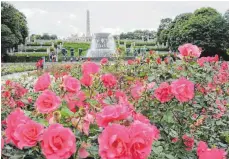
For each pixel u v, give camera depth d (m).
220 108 4.79
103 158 1.79
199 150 2.70
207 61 5.82
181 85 2.92
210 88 4.89
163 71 4.59
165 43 57.03
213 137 4.16
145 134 1.83
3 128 2.77
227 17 48.69
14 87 5.04
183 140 3.36
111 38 44.09
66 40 62.81
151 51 6.38
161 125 3.54
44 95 2.32
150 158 2.59
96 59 37.38
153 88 3.86
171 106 3.47
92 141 2.32
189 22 47.16
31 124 1.97
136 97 3.75
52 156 1.84
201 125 3.99
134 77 5.86
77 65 7.71
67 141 1.87
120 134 1.80
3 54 43.06
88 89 3.17
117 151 1.78
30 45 56.62
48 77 2.76
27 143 1.94
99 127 2.24
